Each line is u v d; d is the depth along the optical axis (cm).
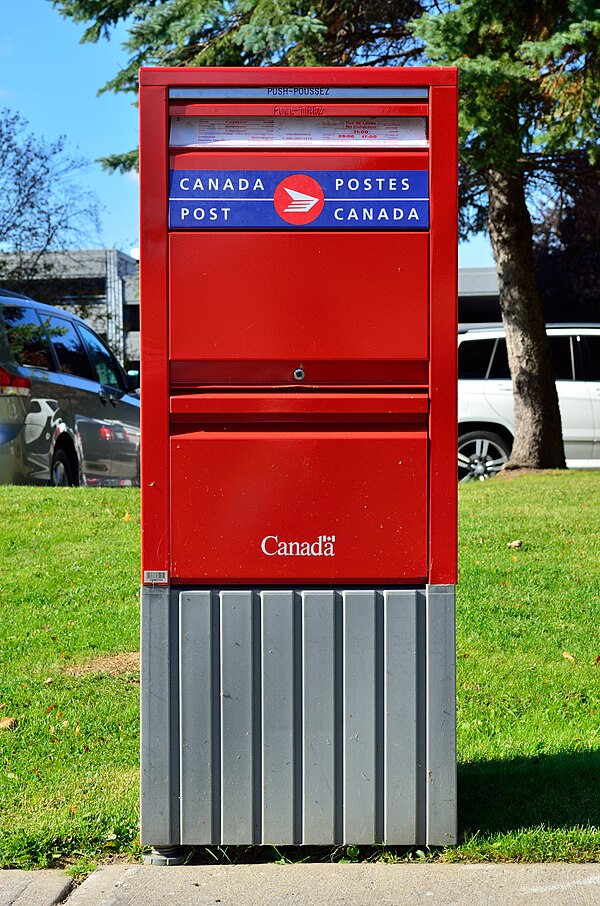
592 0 1014
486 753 480
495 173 1281
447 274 378
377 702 381
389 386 382
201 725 380
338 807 382
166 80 377
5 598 714
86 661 605
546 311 2902
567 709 537
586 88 1090
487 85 1032
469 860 379
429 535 382
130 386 1289
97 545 842
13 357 1009
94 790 441
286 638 380
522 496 1059
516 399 1321
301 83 378
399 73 378
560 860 378
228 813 381
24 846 386
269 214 378
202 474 380
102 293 2808
